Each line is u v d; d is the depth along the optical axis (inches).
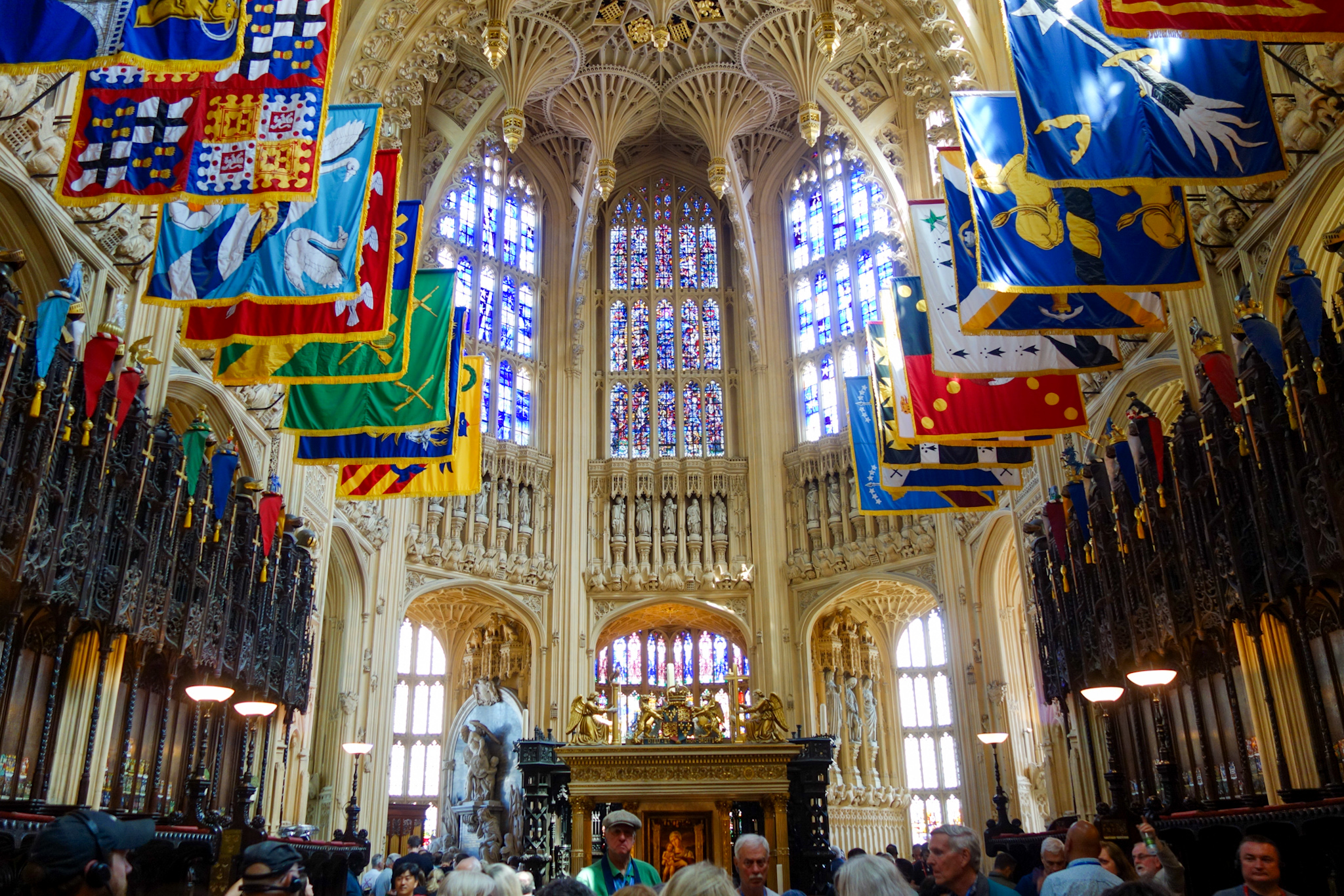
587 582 1407.5
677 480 1467.8
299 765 956.6
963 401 706.8
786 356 1521.9
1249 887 232.4
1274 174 466.6
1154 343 814.5
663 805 718.5
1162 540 669.3
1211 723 657.0
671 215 1635.1
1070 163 475.5
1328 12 415.5
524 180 1566.2
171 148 483.5
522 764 749.9
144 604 576.1
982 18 967.0
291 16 500.7
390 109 992.2
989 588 1201.4
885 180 1298.0
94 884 125.9
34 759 529.0
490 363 1421.0
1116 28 417.1
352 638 1150.3
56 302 485.1
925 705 1445.6
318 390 730.8
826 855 703.1
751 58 1343.5
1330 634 545.6
